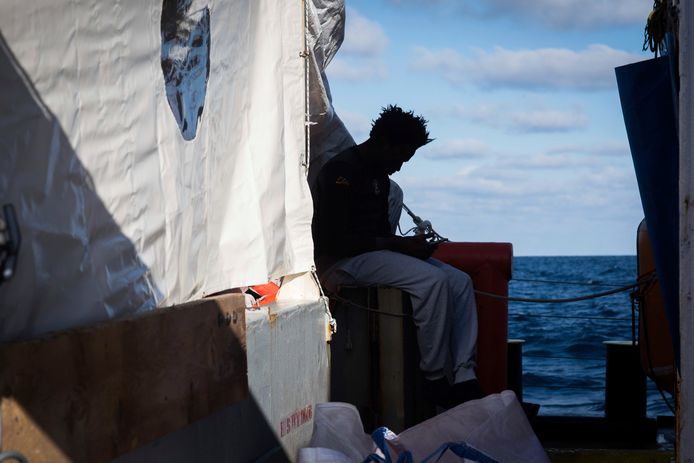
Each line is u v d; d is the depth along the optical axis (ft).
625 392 18.72
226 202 10.93
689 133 9.66
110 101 7.72
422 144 16.88
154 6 8.64
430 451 10.62
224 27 10.82
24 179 6.39
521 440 10.82
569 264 469.57
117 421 7.02
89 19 7.35
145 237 8.38
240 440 10.36
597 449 16.94
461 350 16.17
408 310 16.29
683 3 9.67
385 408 16.11
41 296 6.57
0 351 5.64
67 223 6.93
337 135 18.35
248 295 12.66
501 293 17.85
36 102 6.55
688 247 9.70
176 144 9.22
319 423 11.10
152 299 8.48
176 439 8.59
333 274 16.21
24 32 6.42
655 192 12.00
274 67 12.48
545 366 54.29
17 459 5.72
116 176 7.82
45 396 6.09
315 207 16.81
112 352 6.97
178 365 8.15
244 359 9.80
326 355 14.10
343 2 16.62
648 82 12.18
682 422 9.85
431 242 16.99
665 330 15.57
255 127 11.96
